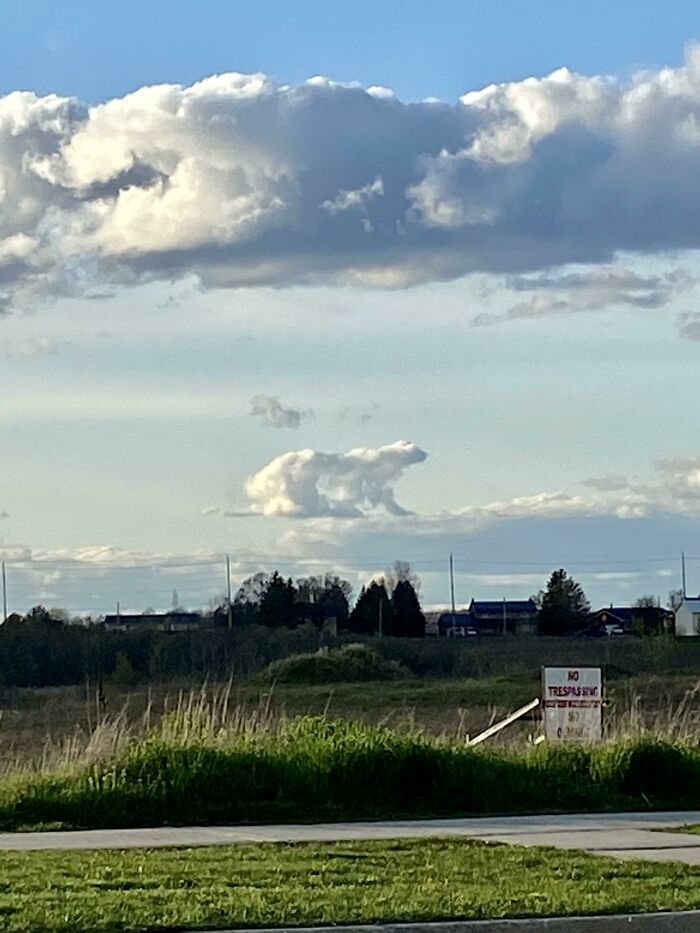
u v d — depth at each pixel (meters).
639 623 83.94
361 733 19.39
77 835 16.17
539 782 19.34
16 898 11.48
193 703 22.94
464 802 18.78
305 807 18.20
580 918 11.16
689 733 22.02
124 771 17.95
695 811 18.86
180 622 86.06
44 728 35.25
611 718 23.83
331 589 100.44
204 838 15.74
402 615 97.75
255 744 18.94
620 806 19.16
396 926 10.77
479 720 35.97
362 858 13.84
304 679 56.97
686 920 11.30
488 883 12.50
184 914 10.94
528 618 115.00
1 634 70.06
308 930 10.63
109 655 69.31
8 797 17.55
